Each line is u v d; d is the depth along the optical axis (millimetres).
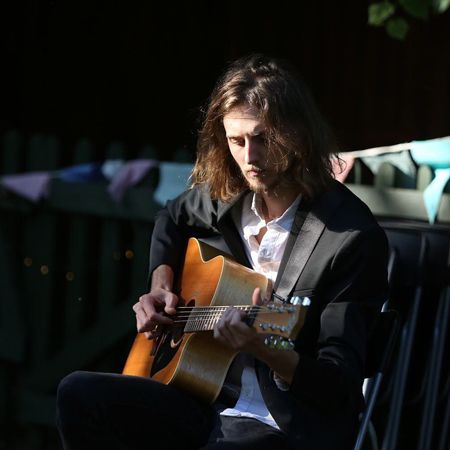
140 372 5719
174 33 12406
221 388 5258
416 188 7613
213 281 5406
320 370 4742
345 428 4895
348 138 11453
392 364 6586
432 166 7102
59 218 9734
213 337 5281
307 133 5102
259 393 5195
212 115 5352
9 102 13078
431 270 6441
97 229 9719
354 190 7695
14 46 12977
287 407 4984
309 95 5180
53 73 12969
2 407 9680
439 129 10969
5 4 12859
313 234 5113
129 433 5266
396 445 7094
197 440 5328
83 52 12828
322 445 4883
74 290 9414
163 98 12508
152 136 12594
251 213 5477
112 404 5199
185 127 12367
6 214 9617
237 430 5059
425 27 10984
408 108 11141
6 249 9617
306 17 11648
